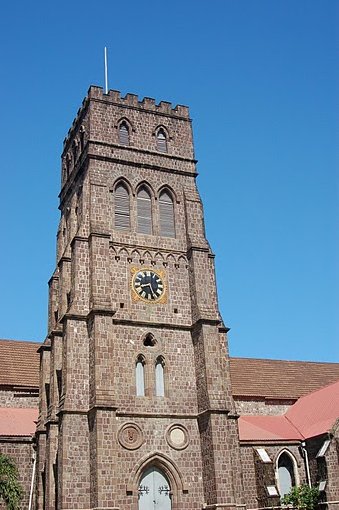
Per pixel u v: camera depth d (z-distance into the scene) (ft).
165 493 166.09
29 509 183.21
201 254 197.57
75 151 221.25
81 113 218.79
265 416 235.20
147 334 181.57
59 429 164.55
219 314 193.26
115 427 161.38
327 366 276.41
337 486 187.21
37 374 225.56
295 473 201.77
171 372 179.83
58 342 188.03
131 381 173.06
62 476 155.43
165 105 223.30
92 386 165.99
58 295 203.10
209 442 169.37
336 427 194.90
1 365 223.92
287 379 259.19
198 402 178.40
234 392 237.86
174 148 217.15
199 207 208.13
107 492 152.66
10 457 179.22
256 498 192.34
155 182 208.03
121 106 214.69
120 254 190.19
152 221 201.67
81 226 189.37
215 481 163.94
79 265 183.21
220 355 187.73
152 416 170.91
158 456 166.91
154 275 191.72
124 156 206.49
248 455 198.18
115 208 197.67
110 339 171.63
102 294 178.91
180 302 191.62
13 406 213.87
